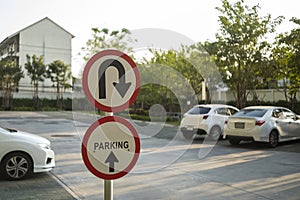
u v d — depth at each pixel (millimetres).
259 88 22188
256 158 9633
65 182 6762
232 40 17906
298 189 6160
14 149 6855
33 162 7008
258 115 12133
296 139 13617
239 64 18266
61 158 9562
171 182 6684
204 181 6777
